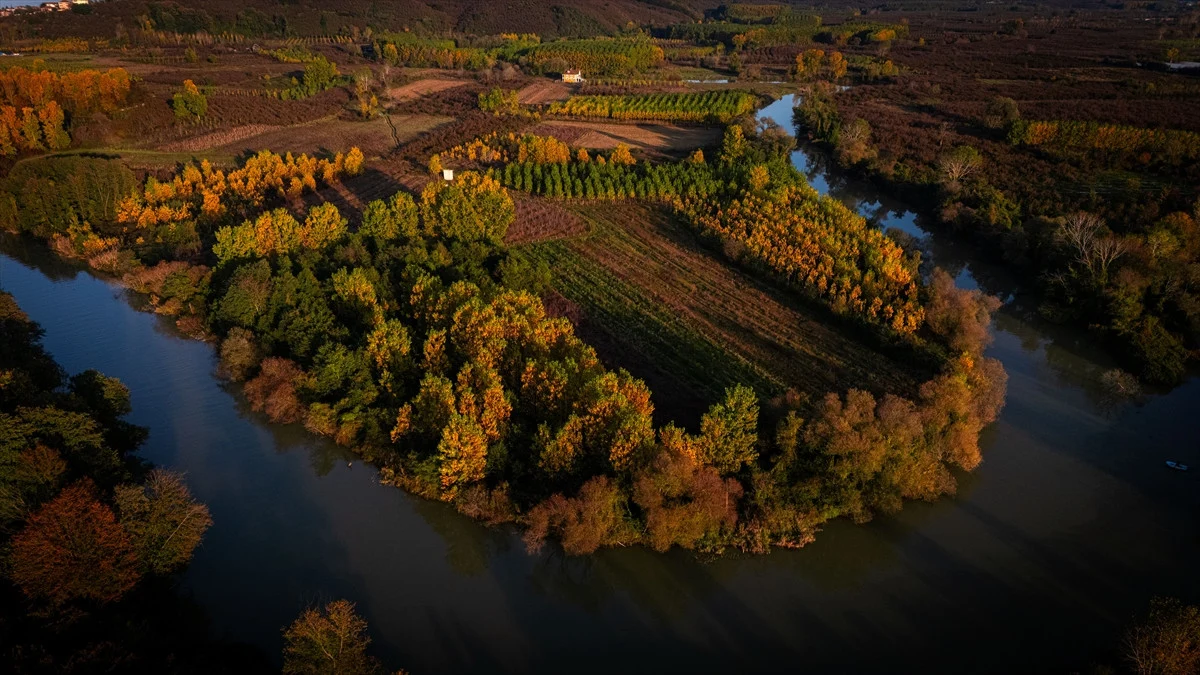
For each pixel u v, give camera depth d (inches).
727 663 2240.4
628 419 2576.3
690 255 4800.7
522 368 3127.5
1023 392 3614.7
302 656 2015.3
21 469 2301.9
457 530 2765.7
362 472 3029.0
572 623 2396.7
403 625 2357.3
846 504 2637.8
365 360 3262.8
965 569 2581.2
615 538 2564.0
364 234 4510.3
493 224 4773.6
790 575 2576.3
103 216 5211.6
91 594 2124.8
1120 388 3565.5
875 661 2236.7
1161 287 4035.4
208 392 3548.2
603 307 4116.6
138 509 2320.4
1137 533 2728.8
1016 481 2997.0
